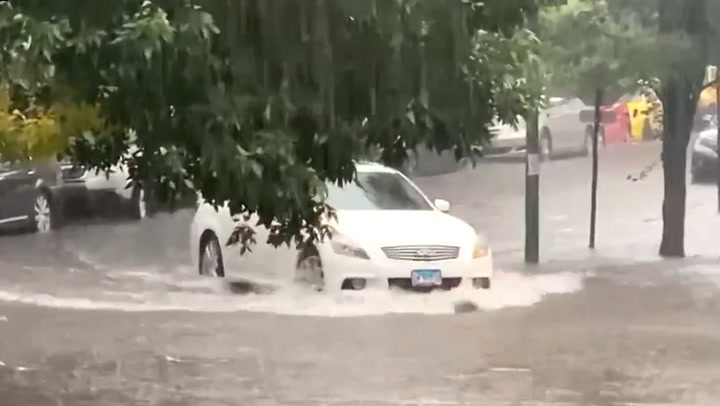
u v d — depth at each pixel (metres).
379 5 12.85
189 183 12.81
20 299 27.22
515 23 14.23
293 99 12.79
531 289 27.86
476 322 23.81
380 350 21.03
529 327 23.33
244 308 25.34
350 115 13.40
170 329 23.22
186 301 26.58
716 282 29.03
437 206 28.88
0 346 21.59
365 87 13.26
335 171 13.57
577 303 25.88
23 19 11.74
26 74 12.21
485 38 15.04
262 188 12.61
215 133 12.29
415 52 13.35
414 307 25.06
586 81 33.47
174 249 36.75
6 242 38.84
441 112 14.23
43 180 41.16
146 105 12.16
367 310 24.97
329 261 25.53
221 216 29.00
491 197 45.03
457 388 18.17
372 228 26.02
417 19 13.12
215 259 29.33
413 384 18.44
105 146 14.39
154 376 19.06
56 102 13.41
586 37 32.38
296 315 24.30
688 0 32.62
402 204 28.34
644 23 32.78
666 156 34.97
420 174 43.66
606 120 46.81
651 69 32.88
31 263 33.72
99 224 43.09
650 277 30.06
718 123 44.03
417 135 14.10
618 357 20.41
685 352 20.77
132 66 11.67
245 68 12.55
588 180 48.34
